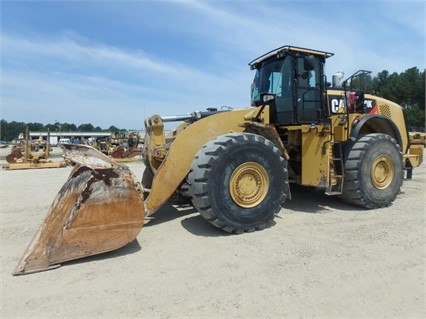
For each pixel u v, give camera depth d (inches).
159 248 131.3
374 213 186.7
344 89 203.2
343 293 95.9
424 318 83.6
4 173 440.1
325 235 146.7
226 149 143.4
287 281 103.3
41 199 235.6
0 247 134.6
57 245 114.0
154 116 175.6
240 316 84.7
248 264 115.9
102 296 94.5
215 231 152.4
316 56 198.1
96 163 130.6
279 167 157.8
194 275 107.7
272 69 204.2
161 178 151.6
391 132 224.1
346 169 195.2
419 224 162.9
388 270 110.7
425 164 443.5
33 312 86.6
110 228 121.6
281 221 169.6
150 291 97.4
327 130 180.4
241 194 148.8
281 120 195.8
